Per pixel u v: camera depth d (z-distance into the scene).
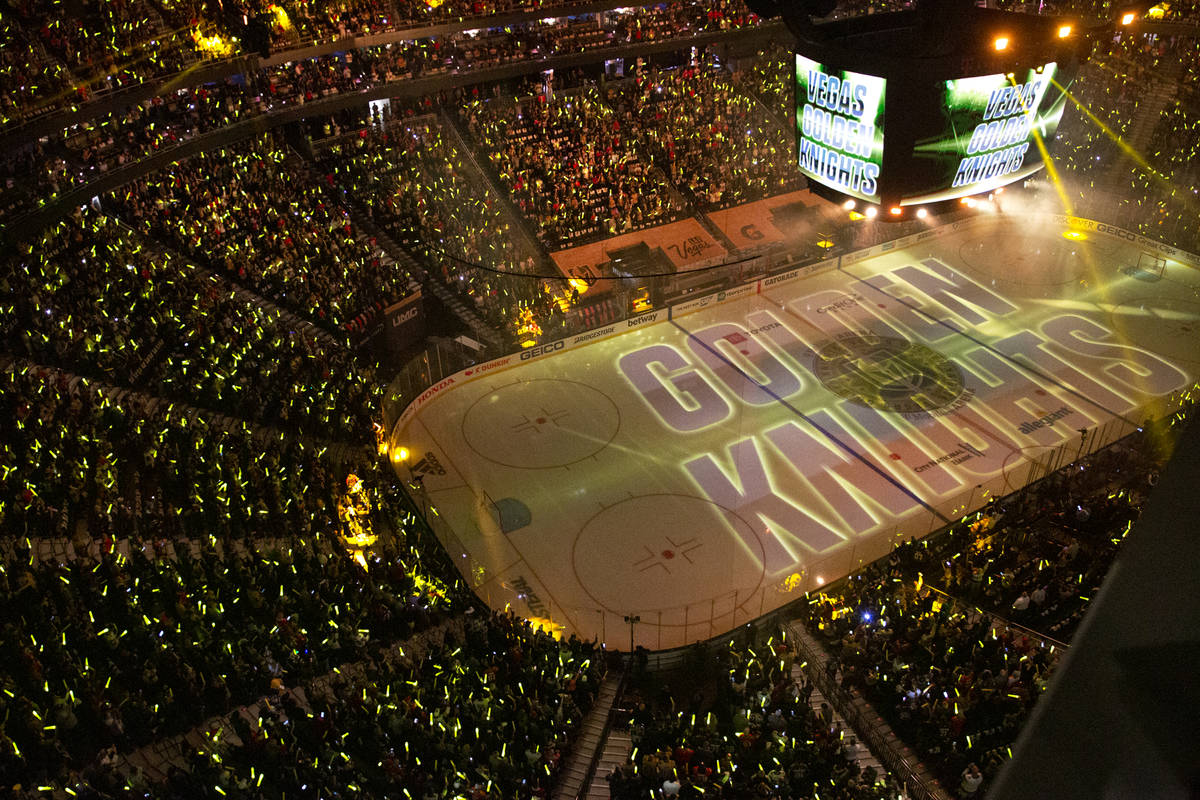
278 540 30.39
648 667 29.06
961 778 23.42
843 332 48.31
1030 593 31.28
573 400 43.53
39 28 43.06
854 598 30.70
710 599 32.53
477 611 30.30
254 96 49.56
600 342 48.06
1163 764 1.94
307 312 42.56
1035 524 34.41
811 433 40.97
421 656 27.50
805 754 24.33
